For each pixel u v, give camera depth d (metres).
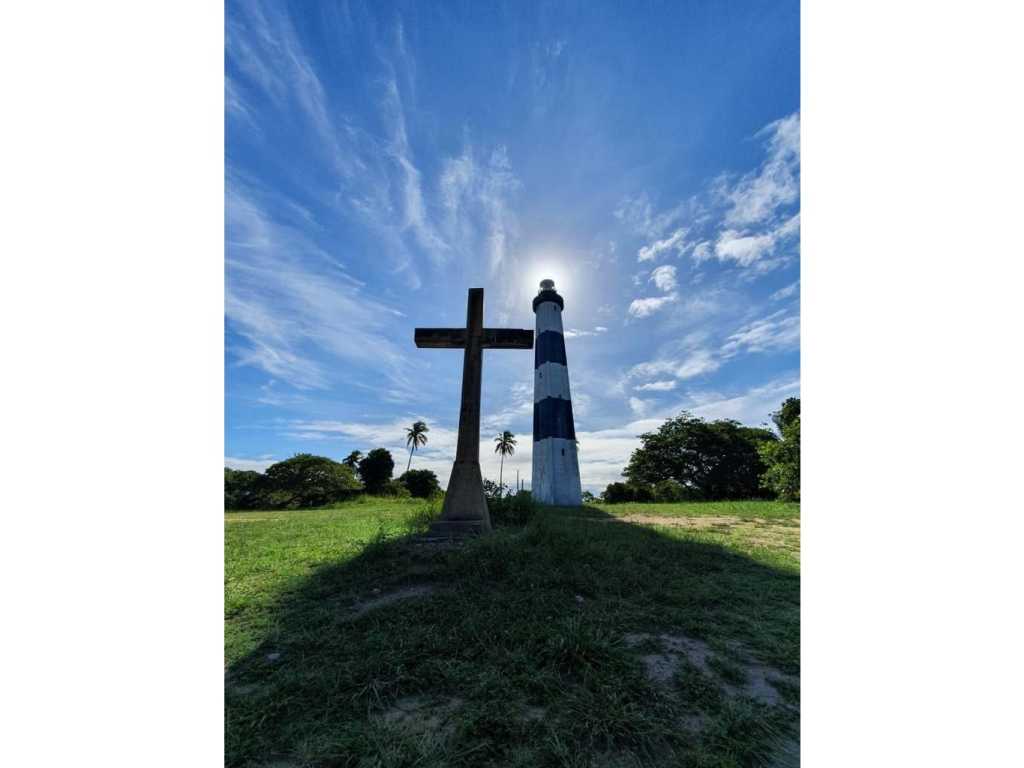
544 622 3.22
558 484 18.31
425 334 8.11
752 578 4.54
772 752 1.96
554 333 20.86
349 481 38.38
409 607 3.53
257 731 2.07
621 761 1.88
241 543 6.63
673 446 32.16
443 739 1.98
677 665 2.69
